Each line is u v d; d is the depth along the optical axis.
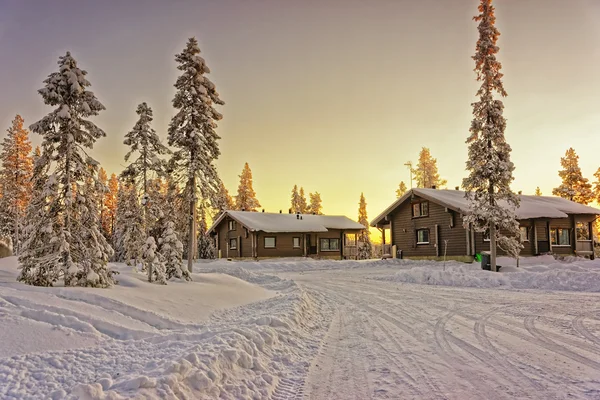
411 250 35.56
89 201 11.48
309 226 45.62
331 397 5.20
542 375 5.73
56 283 11.24
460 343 7.69
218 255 49.03
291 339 8.07
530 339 7.78
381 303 13.25
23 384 4.50
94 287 10.75
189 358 5.39
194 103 19.55
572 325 8.88
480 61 24.23
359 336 8.68
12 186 35.16
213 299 12.11
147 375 4.85
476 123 23.89
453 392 5.20
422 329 9.09
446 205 30.70
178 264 15.52
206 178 20.03
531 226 31.78
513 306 11.62
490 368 6.12
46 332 6.28
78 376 4.83
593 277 15.74
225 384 5.27
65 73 11.33
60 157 11.09
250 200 63.00
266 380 5.75
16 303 7.38
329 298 14.74
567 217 32.03
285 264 34.44
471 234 30.02
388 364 6.54
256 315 10.01
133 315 8.56
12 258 14.55
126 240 16.61
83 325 6.91
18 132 36.09
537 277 16.86
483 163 23.67
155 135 16.38
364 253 57.16
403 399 5.04
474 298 13.56
